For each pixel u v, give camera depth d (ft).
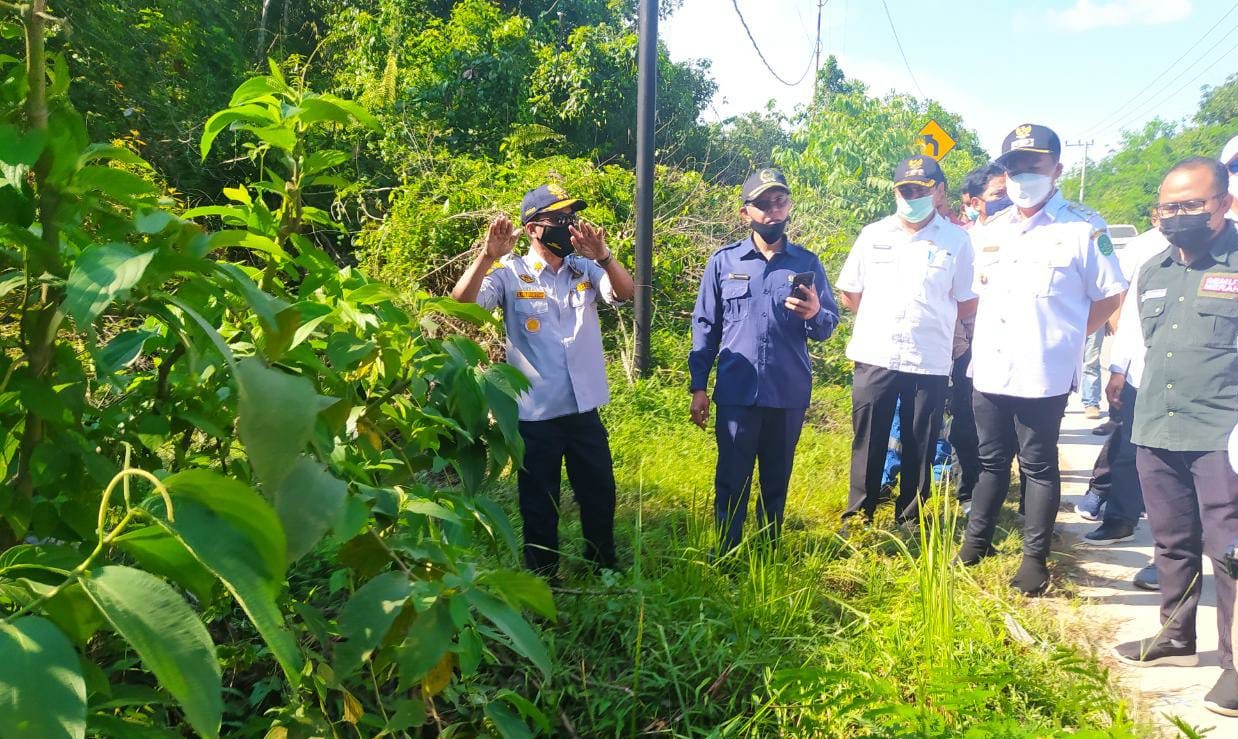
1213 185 10.27
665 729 8.13
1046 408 12.44
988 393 12.97
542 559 11.30
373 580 4.15
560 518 13.69
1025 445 12.73
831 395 25.93
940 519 15.06
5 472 4.08
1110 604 12.65
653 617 9.67
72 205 3.46
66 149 3.29
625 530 13.17
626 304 26.81
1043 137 12.73
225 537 2.64
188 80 29.35
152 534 2.77
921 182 14.47
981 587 12.53
